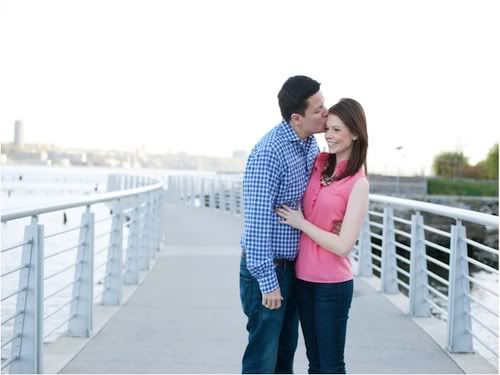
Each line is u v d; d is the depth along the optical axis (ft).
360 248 25.32
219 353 14.39
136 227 23.09
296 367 13.44
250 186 9.20
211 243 36.27
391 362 13.92
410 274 18.43
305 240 9.74
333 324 9.70
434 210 15.76
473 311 28.86
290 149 9.36
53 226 59.00
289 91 9.34
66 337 15.39
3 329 20.12
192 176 82.64
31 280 11.69
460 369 13.47
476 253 69.77
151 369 13.12
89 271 15.58
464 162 151.53
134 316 17.94
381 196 21.43
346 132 9.35
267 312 9.60
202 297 20.72
